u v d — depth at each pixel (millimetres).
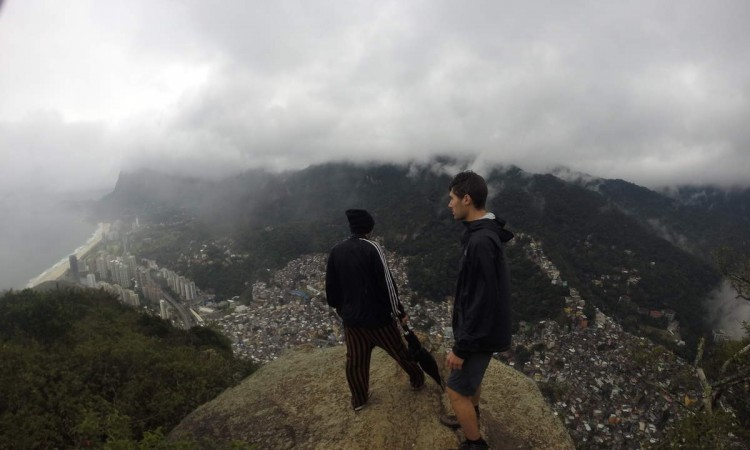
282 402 4102
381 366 4289
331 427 3539
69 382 5973
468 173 2711
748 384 9305
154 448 3309
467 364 2773
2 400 5238
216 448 3652
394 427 3367
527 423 3699
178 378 6789
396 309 3146
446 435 3207
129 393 6051
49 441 4625
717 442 7609
